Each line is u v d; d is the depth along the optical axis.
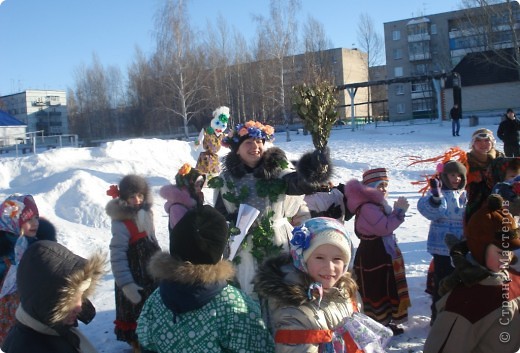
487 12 42.41
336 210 4.93
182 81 42.50
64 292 2.49
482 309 3.00
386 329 2.77
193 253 2.55
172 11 42.78
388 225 4.80
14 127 47.19
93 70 68.31
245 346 2.56
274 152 4.08
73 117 70.94
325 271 2.73
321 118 4.34
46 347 2.56
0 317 3.75
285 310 2.68
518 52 39.91
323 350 2.67
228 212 4.09
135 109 56.66
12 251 3.92
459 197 4.85
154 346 2.68
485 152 5.59
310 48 50.56
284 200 4.09
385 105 73.94
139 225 4.57
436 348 3.06
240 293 2.67
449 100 43.59
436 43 67.12
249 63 50.03
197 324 2.55
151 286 4.53
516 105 41.94
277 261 2.87
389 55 70.00
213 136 8.39
